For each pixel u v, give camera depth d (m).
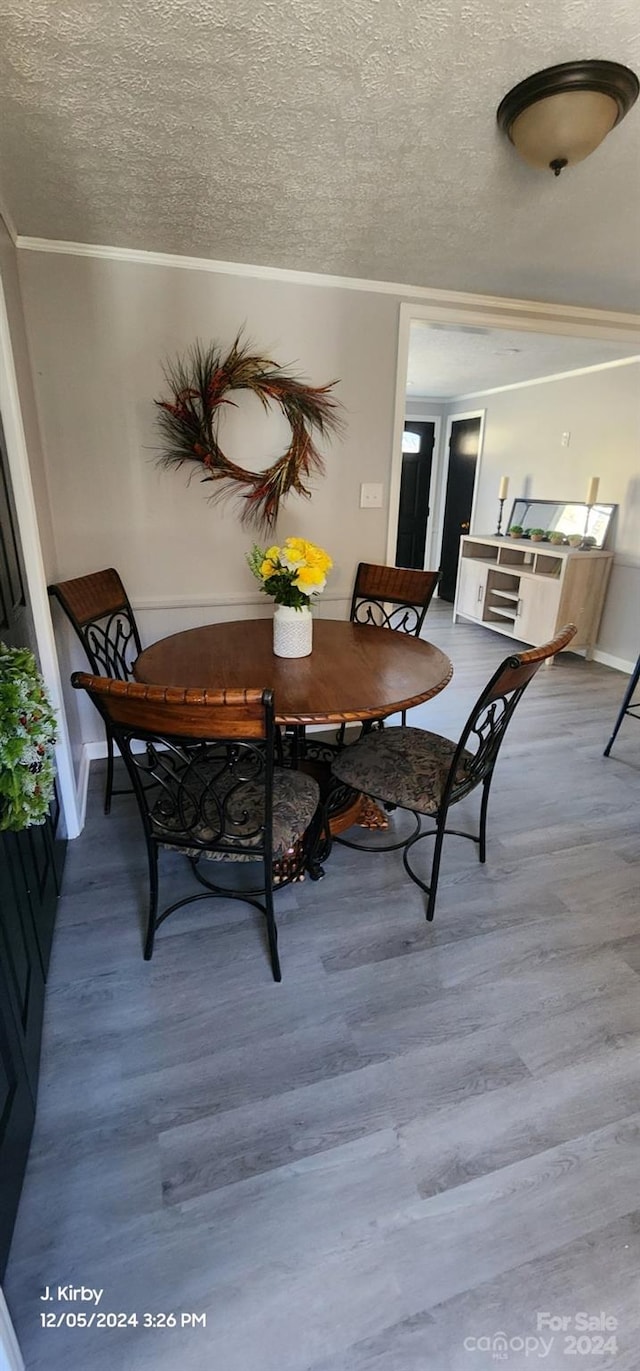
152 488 2.77
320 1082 1.43
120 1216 1.17
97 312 2.49
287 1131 1.32
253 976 1.72
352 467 3.08
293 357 2.82
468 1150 1.29
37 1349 1.00
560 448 5.22
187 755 1.53
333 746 2.76
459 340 4.03
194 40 1.29
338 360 2.90
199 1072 1.45
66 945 1.81
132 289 2.51
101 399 2.59
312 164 1.82
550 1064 1.49
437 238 2.37
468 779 1.91
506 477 5.61
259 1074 1.44
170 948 1.81
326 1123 1.34
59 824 2.19
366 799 2.45
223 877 2.11
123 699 1.36
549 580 4.69
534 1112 1.38
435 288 2.98
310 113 1.56
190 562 2.92
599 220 2.21
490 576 5.52
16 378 1.92
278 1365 0.98
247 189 1.97
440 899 2.04
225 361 2.70
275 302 2.72
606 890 2.12
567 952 1.84
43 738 1.07
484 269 2.71
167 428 2.70
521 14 1.22
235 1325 1.03
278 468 2.90
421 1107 1.38
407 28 1.26
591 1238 1.15
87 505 2.69
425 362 4.79
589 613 4.72
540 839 2.40
